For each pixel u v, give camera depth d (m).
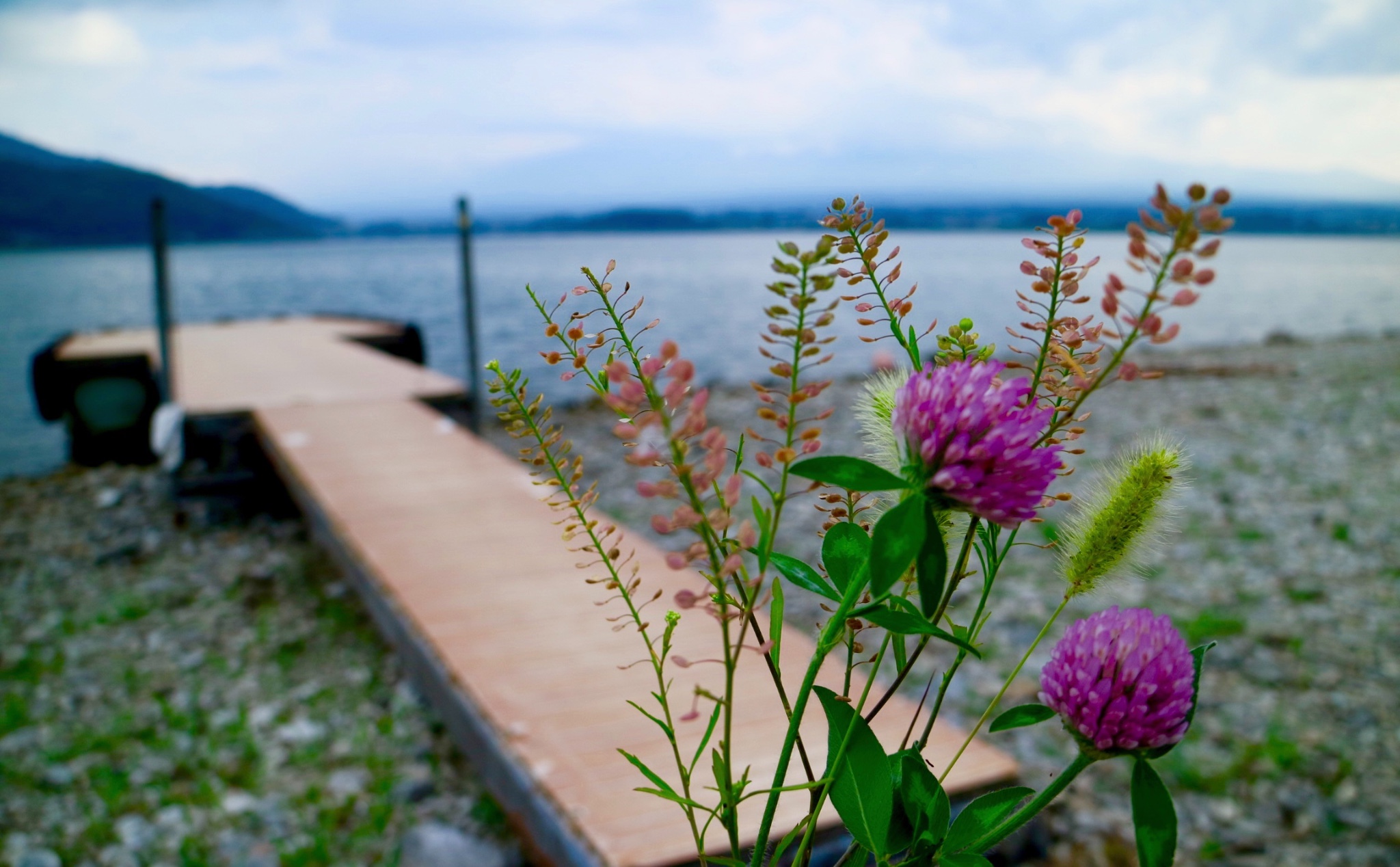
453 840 3.92
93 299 54.72
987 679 5.46
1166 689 0.65
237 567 8.05
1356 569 7.51
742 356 24.88
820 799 0.76
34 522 9.65
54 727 5.34
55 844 4.21
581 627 4.27
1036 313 0.72
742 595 0.69
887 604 0.69
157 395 13.27
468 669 3.86
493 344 25.77
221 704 5.56
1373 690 5.40
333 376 11.80
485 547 5.55
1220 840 4.02
